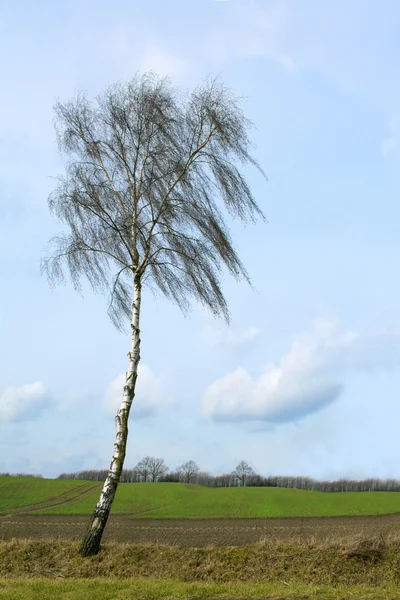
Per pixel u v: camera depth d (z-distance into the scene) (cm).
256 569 1590
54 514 5003
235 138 1841
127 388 1784
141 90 1892
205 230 1830
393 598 1247
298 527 3903
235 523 4416
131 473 10694
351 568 1575
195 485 7831
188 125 1870
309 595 1276
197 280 1839
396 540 1720
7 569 1594
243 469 10519
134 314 1850
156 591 1279
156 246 1895
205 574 1564
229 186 1839
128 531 3578
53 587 1294
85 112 1920
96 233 1903
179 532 3522
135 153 1898
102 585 1330
